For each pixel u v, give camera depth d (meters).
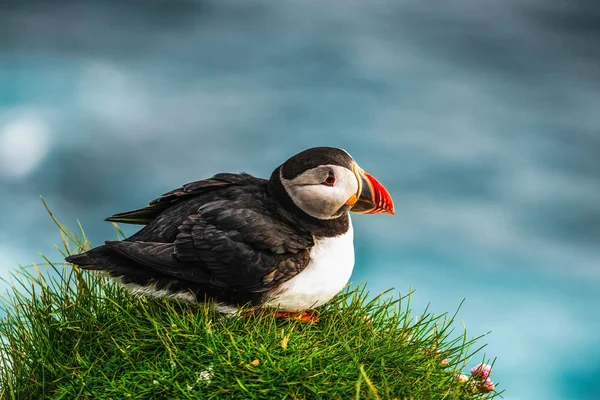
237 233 4.07
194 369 3.87
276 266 4.08
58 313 4.54
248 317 4.32
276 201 4.37
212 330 4.05
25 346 4.33
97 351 4.21
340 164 4.28
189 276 4.00
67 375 4.02
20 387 4.12
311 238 4.25
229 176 4.61
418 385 4.01
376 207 4.41
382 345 4.29
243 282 4.05
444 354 4.37
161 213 4.46
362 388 3.78
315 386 3.73
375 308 4.71
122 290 4.60
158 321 4.20
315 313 4.65
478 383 4.30
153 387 3.78
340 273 4.32
